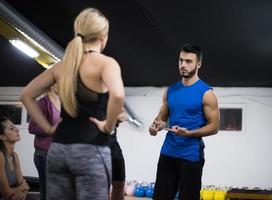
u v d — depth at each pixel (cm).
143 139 987
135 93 1002
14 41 722
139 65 870
